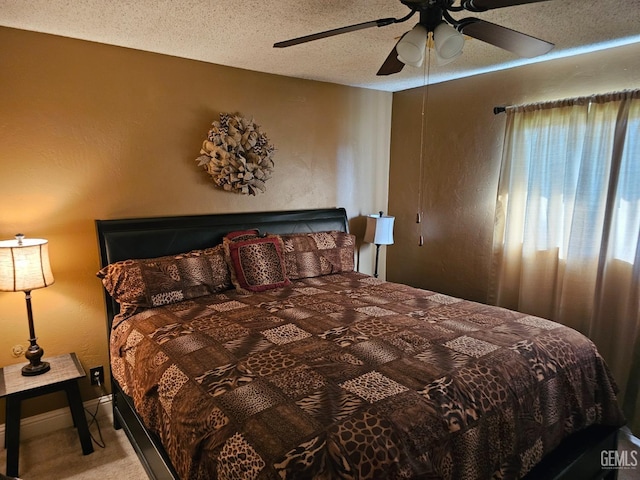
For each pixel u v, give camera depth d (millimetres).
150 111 2715
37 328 2453
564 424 1773
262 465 1147
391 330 1999
